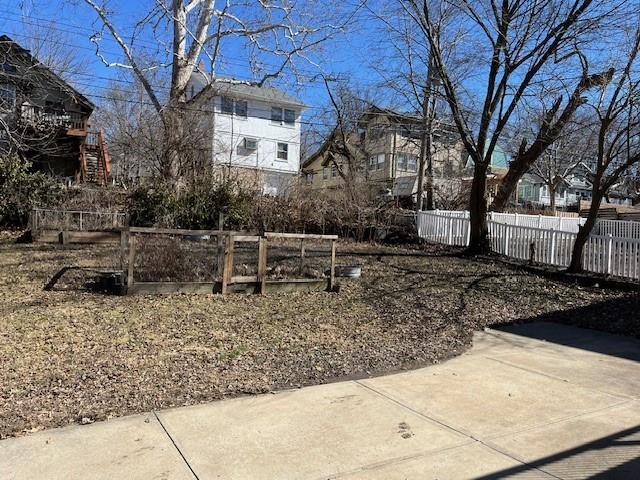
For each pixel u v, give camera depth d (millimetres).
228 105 37344
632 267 11430
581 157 35312
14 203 16234
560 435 4133
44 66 22969
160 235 11008
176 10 18484
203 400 4625
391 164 39875
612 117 11844
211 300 8508
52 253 12359
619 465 3625
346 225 19266
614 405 4867
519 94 14719
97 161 29594
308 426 4137
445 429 4172
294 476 3354
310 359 5996
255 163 38969
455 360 6320
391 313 8602
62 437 3797
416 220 19969
